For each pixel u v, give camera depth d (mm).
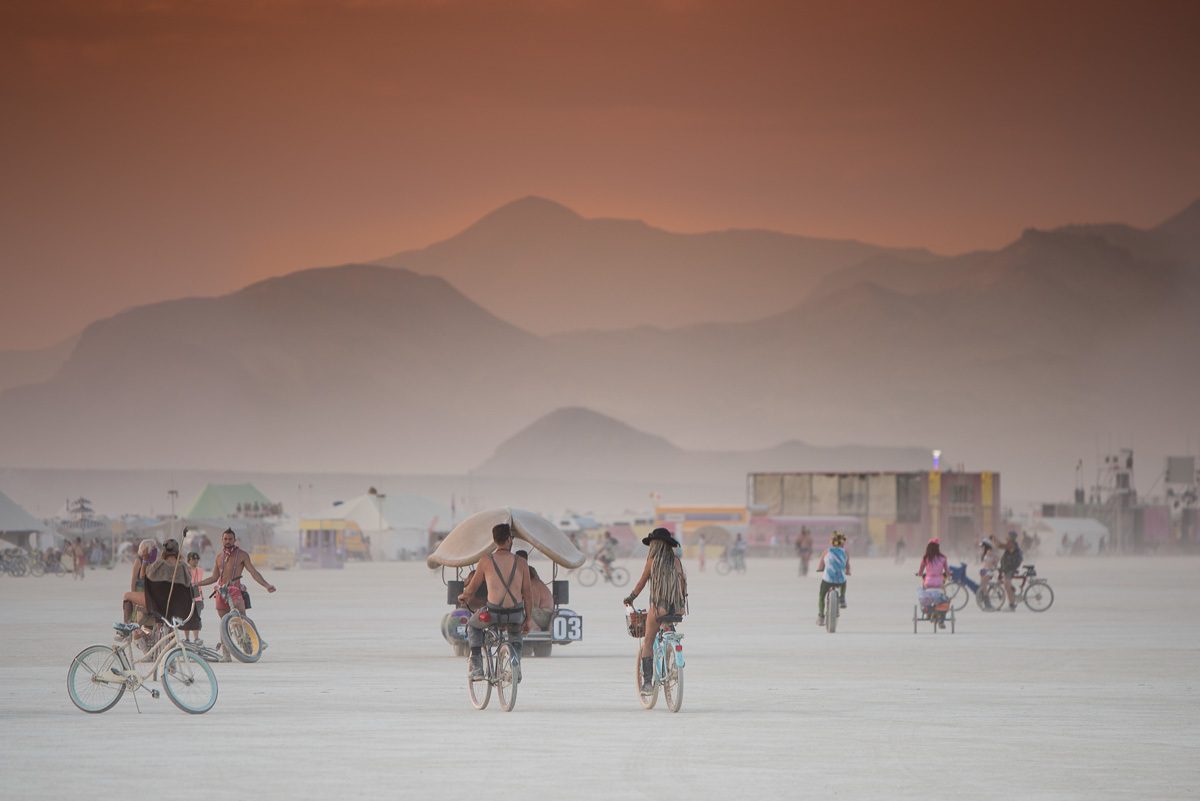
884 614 115750
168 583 53188
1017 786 34375
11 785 34062
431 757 38625
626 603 50375
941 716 48594
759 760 38344
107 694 49219
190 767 36875
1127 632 93750
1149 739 43000
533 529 74688
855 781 34938
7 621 106562
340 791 33250
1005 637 89062
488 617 49312
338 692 56000
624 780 34938
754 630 96250
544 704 51906
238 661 70188
